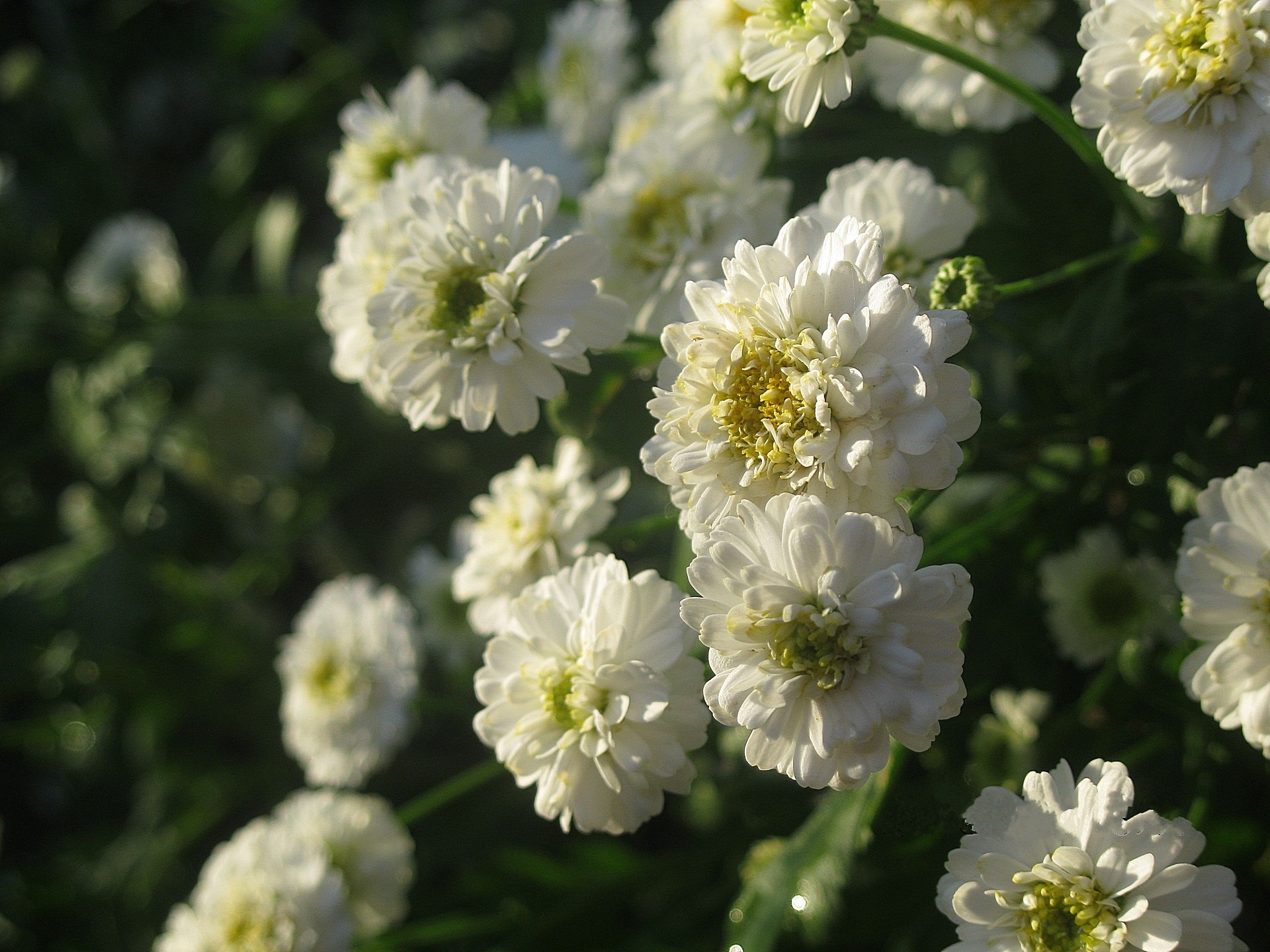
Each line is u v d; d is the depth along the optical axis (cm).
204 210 34
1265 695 15
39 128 35
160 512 28
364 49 35
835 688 15
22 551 31
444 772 25
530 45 29
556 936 20
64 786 31
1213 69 15
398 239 18
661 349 17
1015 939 15
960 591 15
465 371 16
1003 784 18
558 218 20
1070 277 18
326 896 19
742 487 15
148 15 38
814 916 17
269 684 28
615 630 16
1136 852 15
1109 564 18
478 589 18
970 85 17
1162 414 17
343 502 30
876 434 15
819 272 15
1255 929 18
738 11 18
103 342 29
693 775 16
